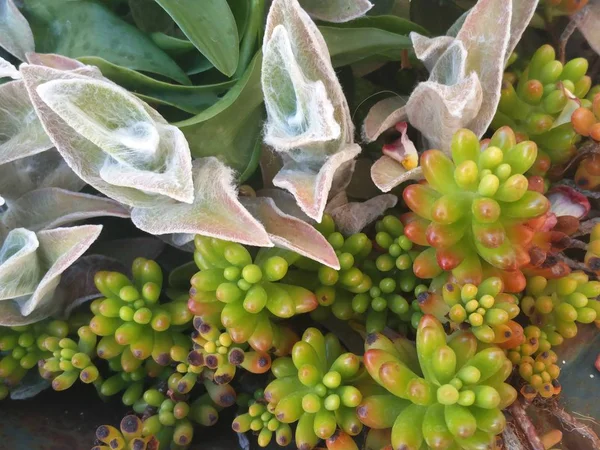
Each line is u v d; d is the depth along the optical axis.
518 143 0.15
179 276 0.17
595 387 0.16
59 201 0.16
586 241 0.18
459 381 0.13
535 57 0.17
